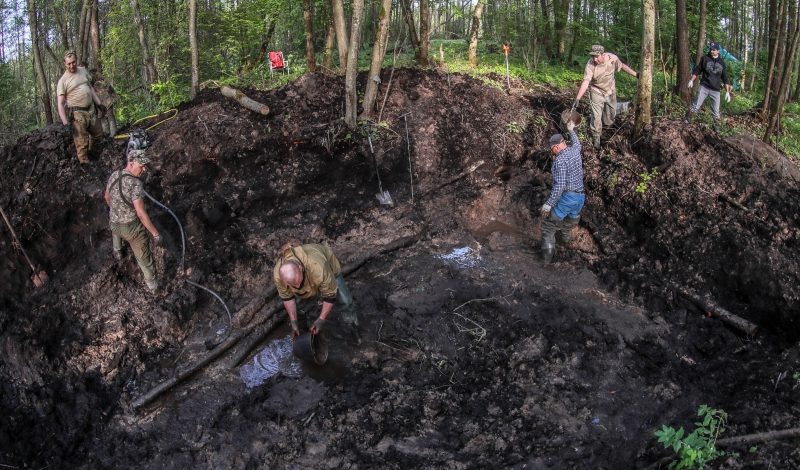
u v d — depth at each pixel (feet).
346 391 17.51
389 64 33.83
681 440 14.93
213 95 26.17
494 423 16.43
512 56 39.19
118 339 18.99
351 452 15.72
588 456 15.34
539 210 24.67
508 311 20.21
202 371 18.48
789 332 18.95
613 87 25.77
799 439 13.97
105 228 20.75
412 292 20.84
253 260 21.72
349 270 21.52
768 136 28.71
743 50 55.72
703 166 23.72
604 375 17.93
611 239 23.47
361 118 25.71
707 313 20.18
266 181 23.48
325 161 24.57
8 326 18.39
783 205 21.84
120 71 36.42
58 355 18.22
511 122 27.35
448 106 27.48
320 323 16.90
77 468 16.03
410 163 25.68
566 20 39.22
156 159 22.13
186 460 15.85
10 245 19.60
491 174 26.32
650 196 23.26
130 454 16.20
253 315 20.07
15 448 16.38
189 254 21.08
